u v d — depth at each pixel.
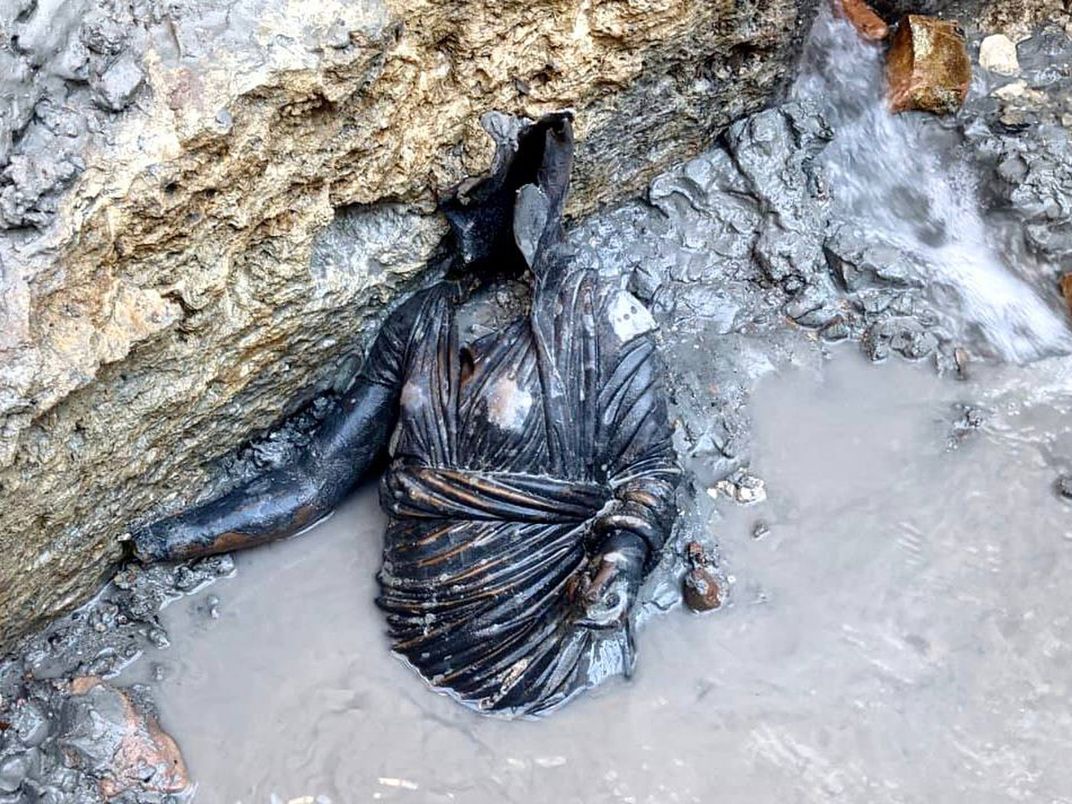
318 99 0.96
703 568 1.14
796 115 1.37
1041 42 1.50
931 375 1.30
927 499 1.21
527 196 1.04
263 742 1.06
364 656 1.11
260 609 1.14
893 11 1.47
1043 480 1.21
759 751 1.04
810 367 1.30
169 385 1.01
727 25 1.21
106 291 0.91
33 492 0.93
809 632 1.12
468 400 1.08
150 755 1.02
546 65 1.11
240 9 0.91
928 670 1.09
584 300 1.09
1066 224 1.36
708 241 1.36
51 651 1.09
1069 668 1.09
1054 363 1.31
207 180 0.92
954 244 1.39
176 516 1.12
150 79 0.89
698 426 1.24
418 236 1.13
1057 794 1.01
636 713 1.06
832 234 1.35
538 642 1.05
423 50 1.02
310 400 1.19
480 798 1.02
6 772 1.00
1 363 0.84
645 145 1.30
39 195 0.84
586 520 1.08
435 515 1.08
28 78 0.85
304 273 1.05
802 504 1.20
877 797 1.01
